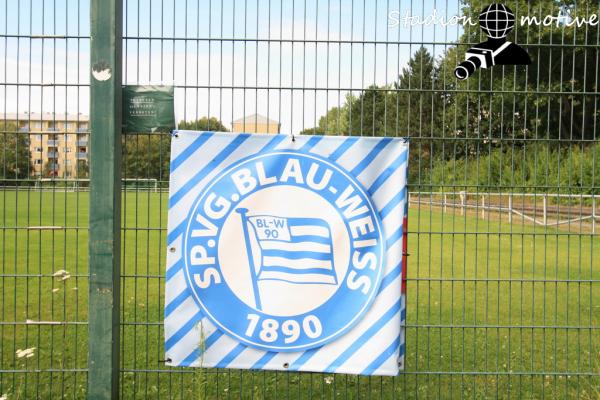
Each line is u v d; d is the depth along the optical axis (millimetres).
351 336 3697
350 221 3684
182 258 3734
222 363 3732
